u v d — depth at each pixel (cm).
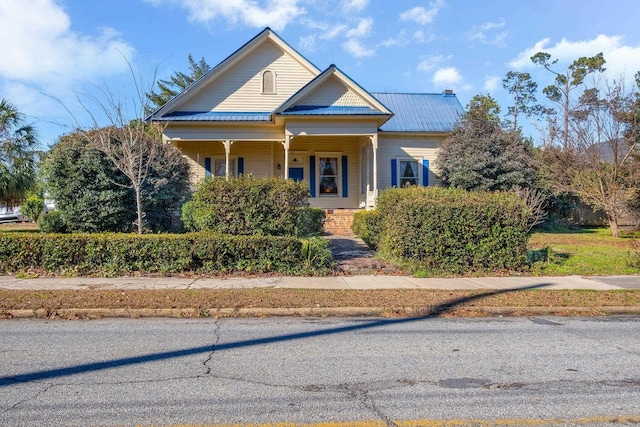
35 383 468
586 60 3466
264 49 2205
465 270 1172
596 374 502
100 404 415
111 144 1409
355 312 810
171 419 385
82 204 1443
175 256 1132
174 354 571
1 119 1750
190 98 2158
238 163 2273
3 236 1128
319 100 2025
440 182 2297
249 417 390
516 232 1187
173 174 1602
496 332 692
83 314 780
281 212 1274
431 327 725
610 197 1986
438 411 404
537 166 2152
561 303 848
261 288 960
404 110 2469
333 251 1496
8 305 793
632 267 1235
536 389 457
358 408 409
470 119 2186
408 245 1180
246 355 568
